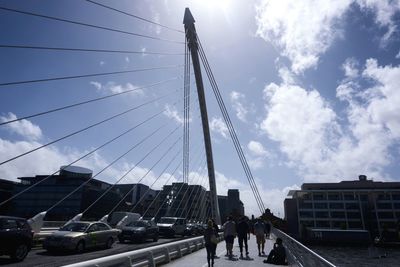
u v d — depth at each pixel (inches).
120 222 1291.8
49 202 3408.0
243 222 699.4
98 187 3651.6
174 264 567.2
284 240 830.5
